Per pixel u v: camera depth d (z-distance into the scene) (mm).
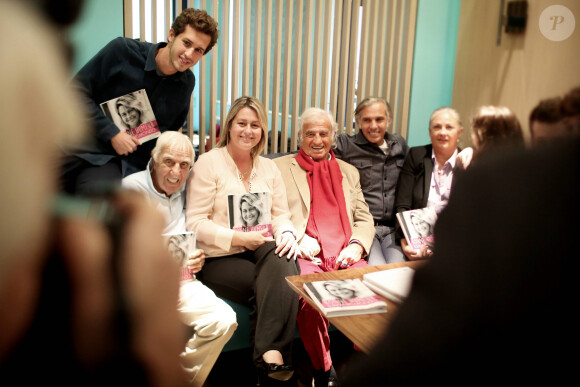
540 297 355
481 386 372
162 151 2107
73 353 218
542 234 360
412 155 2922
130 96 2236
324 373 2229
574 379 347
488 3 3371
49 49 185
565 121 410
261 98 3273
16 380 207
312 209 2729
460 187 421
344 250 2582
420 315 406
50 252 208
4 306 197
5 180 182
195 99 4164
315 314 2188
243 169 2516
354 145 2990
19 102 178
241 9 3984
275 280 2111
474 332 372
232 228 2285
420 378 395
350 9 3383
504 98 3318
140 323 240
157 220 258
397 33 3580
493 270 372
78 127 198
